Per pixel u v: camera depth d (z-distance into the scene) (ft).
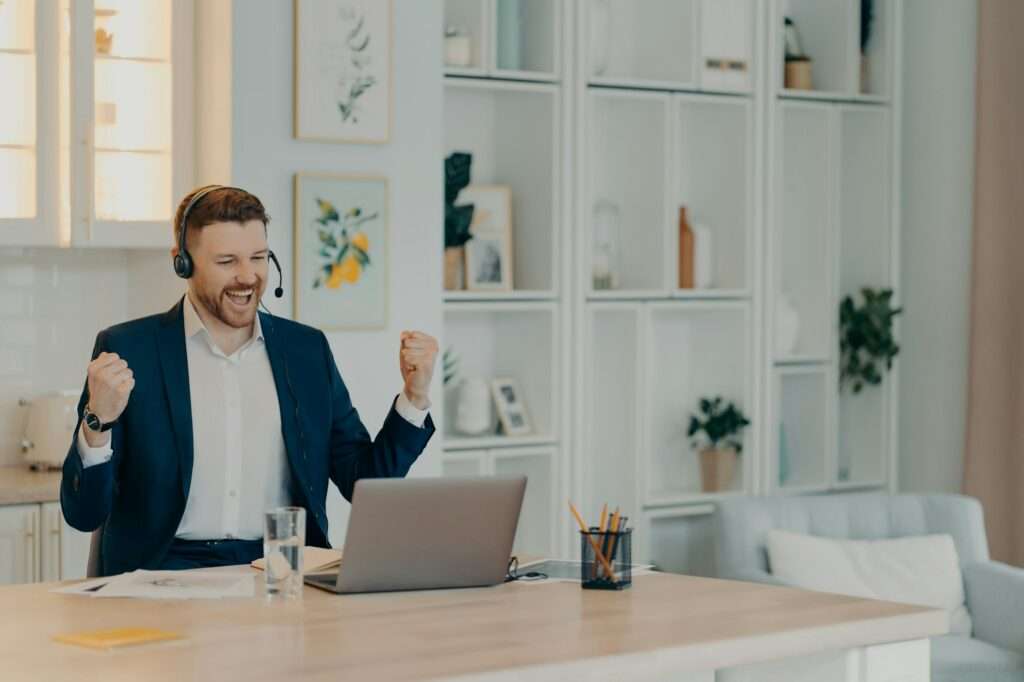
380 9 17.92
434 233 18.52
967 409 22.75
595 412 22.36
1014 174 22.16
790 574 17.63
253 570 10.55
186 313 11.74
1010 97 22.18
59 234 16.97
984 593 17.81
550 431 20.88
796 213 23.70
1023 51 22.07
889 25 23.70
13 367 18.19
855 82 23.48
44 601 9.29
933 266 23.93
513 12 20.88
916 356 24.18
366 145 17.98
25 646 8.00
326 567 10.50
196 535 11.60
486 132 21.75
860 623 9.07
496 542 10.01
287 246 17.48
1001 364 22.29
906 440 24.35
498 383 21.24
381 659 7.72
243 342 11.84
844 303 23.81
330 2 17.56
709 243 22.75
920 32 24.07
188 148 17.52
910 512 18.84
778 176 22.67
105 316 18.76
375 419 18.13
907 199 24.27
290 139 17.43
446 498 9.77
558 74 20.68
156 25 17.38
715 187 22.85
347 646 8.05
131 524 11.44
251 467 11.69
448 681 7.35
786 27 23.43
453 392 21.39
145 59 17.34
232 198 11.32
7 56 16.80
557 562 11.15
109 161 17.15
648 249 22.02
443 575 9.89
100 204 17.08
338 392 12.25
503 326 21.76
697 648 8.29
